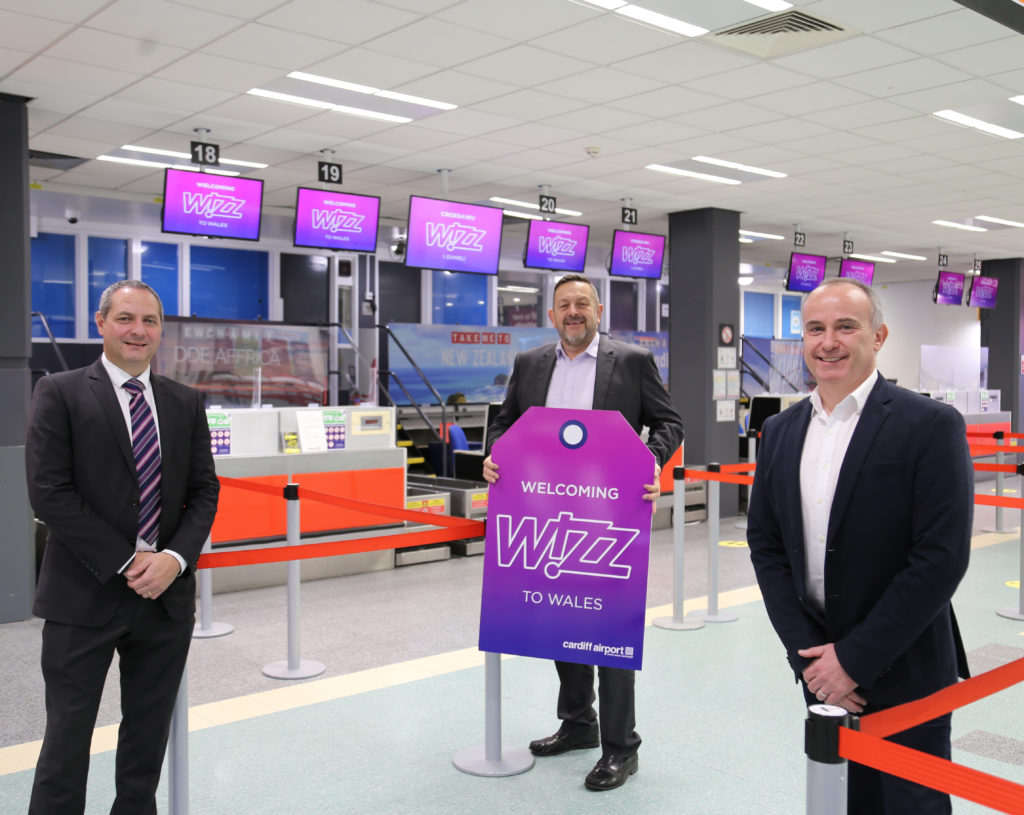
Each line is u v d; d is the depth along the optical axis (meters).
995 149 7.41
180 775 2.46
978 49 5.05
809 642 1.92
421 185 9.09
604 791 3.02
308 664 4.52
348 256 12.49
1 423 5.59
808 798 1.52
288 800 2.97
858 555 1.86
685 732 3.58
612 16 4.57
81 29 4.72
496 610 3.00
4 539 5.54
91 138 7.15
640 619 2.82
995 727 3.67
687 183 8.80
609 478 2.85
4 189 5.75
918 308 18.50
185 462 2.46
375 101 6.12
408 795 3.00
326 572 6.74
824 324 1.93
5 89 5.77
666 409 3.11
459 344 12.53
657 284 16.83
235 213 7.26
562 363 3.18
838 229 11.73
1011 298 15.04
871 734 1.56
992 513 9.84
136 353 2.35
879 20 4.61
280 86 5.78
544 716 3.77
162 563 2.27
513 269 14.80
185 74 5.50
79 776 2.23
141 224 11.31
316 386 10.41
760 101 6.05
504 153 7.65
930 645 1.86
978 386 13.71
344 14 4.53
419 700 3.98
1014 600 5.96
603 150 7.50
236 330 9.78
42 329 11.09
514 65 5.34
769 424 2.14
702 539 8.41
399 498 7.12
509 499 2.98
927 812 1.80
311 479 6.63
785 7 4.45
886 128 6.75
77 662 2.23
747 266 15.57
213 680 4.30
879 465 1.84
